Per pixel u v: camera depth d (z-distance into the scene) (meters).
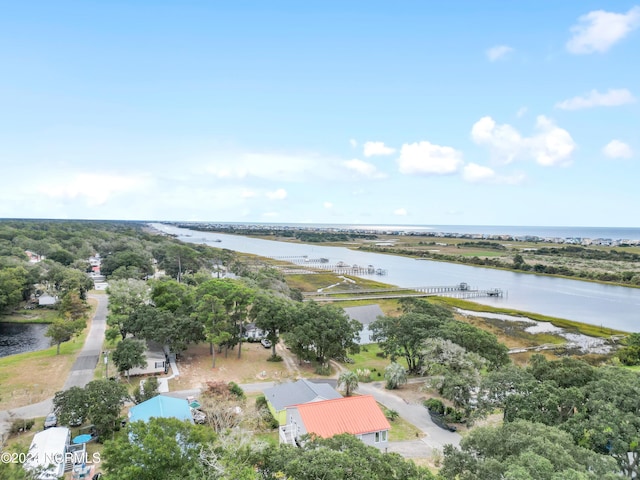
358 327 66.06
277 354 69.81
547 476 20.36
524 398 37.66
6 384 52.81
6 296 90.69
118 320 66.38
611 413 32.22
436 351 52.88
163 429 25.14
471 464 25.84
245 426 41.59
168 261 143.25
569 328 96.88
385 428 38.62
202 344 71.94
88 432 39.94
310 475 21.17
